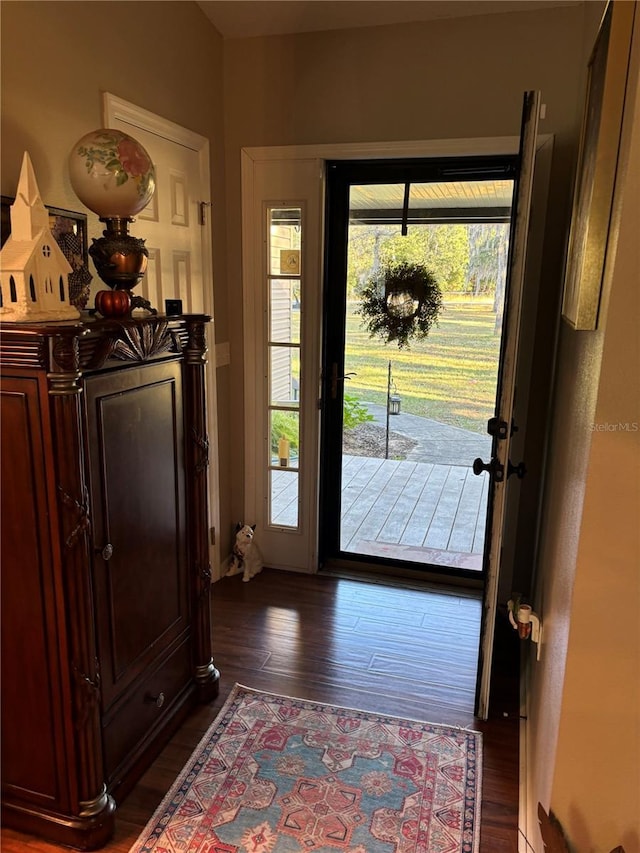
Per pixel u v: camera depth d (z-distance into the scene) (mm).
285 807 1734
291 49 2684
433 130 2586
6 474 1398
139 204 1688
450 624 2740
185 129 2482
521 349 2643
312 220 2822
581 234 1375
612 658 1133
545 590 1883
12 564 1448
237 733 2027
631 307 1019
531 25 2395
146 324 1647
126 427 1643
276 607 2861
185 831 1653
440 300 2914
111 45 2004
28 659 1500
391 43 2559
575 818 1218
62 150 1817
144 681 1830
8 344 1310
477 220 2771
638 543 1084
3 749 1582
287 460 3152
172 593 1969
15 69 1622
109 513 1589
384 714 2135
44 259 1401
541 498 2607
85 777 1553
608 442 1070
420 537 3506
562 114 2432
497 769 1896
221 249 2904
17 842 1608
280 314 2990
